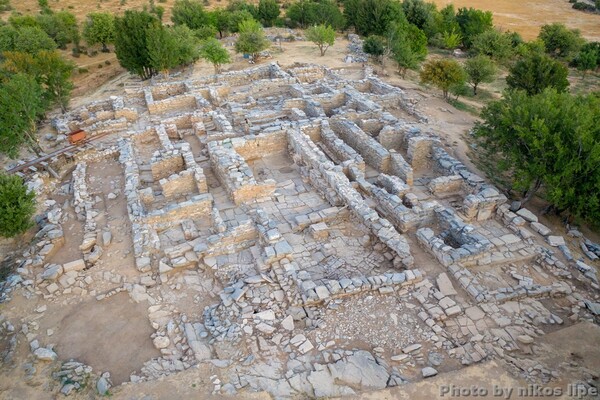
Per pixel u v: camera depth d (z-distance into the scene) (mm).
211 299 19141
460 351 16391
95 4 98938
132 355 16562
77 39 69562
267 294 18812
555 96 26453
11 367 16094
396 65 56094
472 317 17844
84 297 19172
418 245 21891
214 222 22953
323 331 17188
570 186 22922
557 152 22609
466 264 20469
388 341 16828
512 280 20016
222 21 72688
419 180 28734
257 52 54219
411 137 30047
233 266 20531
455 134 34844
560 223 24656
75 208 25375
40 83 40031
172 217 23406
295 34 68625
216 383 14906
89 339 17219
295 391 14695
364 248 21859
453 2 109812
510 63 60719
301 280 19297
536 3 108125
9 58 39500
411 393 14242
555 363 15680
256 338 16828
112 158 31375
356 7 70250
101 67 64188
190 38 56906
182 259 20641
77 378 15469
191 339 16984
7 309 18641
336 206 24391
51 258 21641
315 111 35156
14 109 30094
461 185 26734
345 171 27359
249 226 21766
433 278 19812
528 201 26438
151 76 53062
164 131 32062
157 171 27906
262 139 30250
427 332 17172
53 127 37719
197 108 38906
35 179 28578
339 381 15023
